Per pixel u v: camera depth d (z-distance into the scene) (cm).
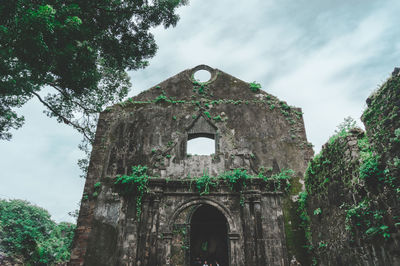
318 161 1078
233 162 1348
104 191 1258
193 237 1855
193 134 1433
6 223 3503
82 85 1099
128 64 1254
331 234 949
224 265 1780
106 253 1128
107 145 1384
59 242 3155
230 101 1527
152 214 1202
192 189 1268
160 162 1336
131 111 1488
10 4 697
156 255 1133
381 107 696
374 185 694
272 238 1168
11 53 816
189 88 1567
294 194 1275
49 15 744
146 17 1152
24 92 1190
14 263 2364
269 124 1465
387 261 646
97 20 1084
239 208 1237
